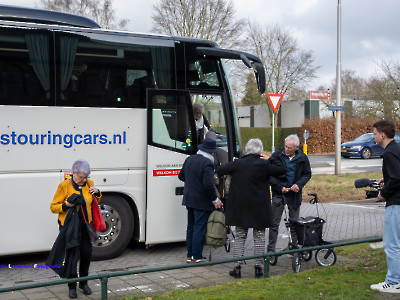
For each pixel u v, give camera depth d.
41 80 6.57
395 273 4.87
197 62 7.59
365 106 36.53
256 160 5.93
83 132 6.79
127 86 7.10
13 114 6.40
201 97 7.66
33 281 5.86
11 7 6.57
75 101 6.75
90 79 6.86
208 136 7.73
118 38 7.07
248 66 7.39
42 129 6.55
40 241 6.61
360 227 9.31
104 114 6.92
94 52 6.90
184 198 6.53
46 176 6.58
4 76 6.39
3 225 6.41
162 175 7.23
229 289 4.98
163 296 4.79
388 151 4.86
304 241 6.18
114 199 7.06
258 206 5.86
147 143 7.12
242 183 5.90
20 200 6.47
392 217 4.89
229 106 7.88
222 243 6.34
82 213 4.87
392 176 4.80
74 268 4.90
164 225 7.29
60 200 4.83
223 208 7.20
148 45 7.25
